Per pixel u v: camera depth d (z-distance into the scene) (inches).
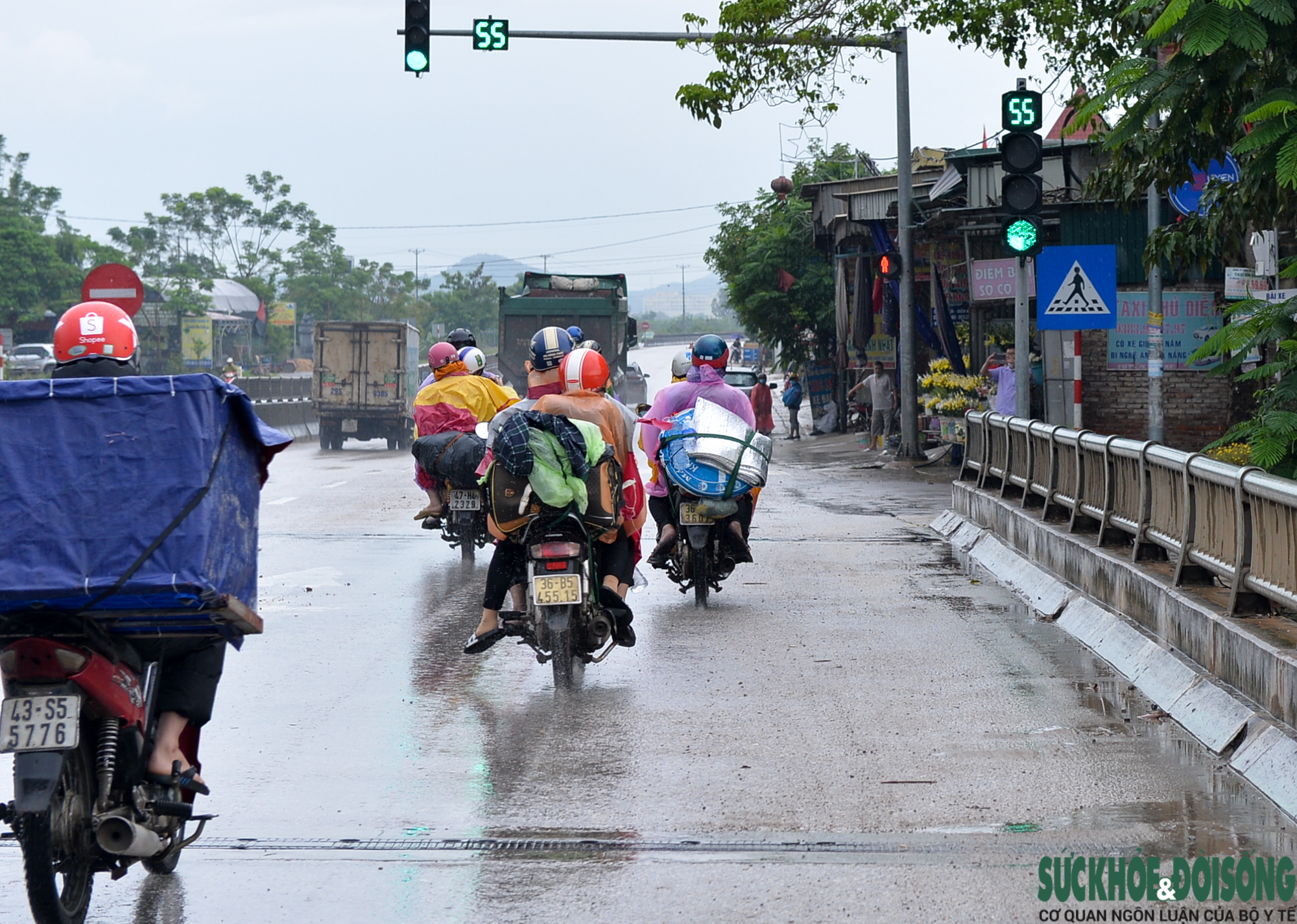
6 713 242.7
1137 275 1219.2
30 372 4124.0
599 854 298.5
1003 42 1318.9
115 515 248.5
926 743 387.9
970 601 637.3
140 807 265.9
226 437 260.2
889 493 1195.9
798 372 2501.2
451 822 322.0
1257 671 377.7
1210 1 459.2
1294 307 496.1
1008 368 1251.8
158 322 5270.7
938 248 1594.5
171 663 278.5
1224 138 575.8
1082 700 439.2
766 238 2522.1
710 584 638.5
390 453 1883.6
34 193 5413.4
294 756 380.8
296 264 7037.4
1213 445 496.1
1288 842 301.9
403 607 625.9
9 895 278.5
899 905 265.9
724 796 340.2
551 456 436.1
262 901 273.9
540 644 458.3
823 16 1336.1
